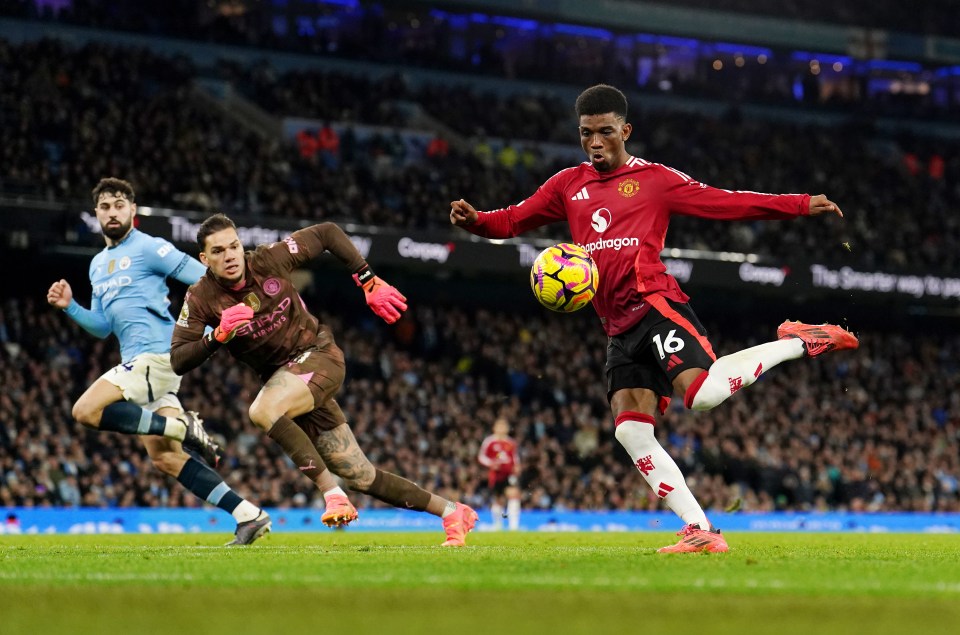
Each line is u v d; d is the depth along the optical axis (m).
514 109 46.59
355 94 44.31
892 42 51.16
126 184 11.68
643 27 47.72
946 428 41.41
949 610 4.95
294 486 28.81
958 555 9.20
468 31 48.97
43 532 23.75
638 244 8.94
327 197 37.44
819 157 47.97
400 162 42.00
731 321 45.56
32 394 28.56
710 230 40.84
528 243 35.91
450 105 45.75
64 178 32.50
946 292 40.50
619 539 15.31
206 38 43.47
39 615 4.77
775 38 49.41
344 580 6.19
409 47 47.94
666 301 8.88
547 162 45.03
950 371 44.78
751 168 46.47
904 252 43.38
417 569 6.95
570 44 50.38
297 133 41.00
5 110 34.75
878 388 42.06
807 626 4.39
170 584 6.05
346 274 39.50
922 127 53.41
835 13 50.75
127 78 38.16
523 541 14.09
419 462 31.05
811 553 9.11
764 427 36.91
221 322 9.49
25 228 29.66
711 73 52.09
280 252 10.14
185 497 27.73
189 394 30.45
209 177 35.28
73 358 31.78
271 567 7.21
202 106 40.84
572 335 40.72
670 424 35.22
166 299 11.71
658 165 9.09
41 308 34.19
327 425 10.25
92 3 41.44
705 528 8.88
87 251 34.91
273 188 36.06
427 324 38.69
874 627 4.37
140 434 11.17
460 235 34.97
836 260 39.00
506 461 26.20
